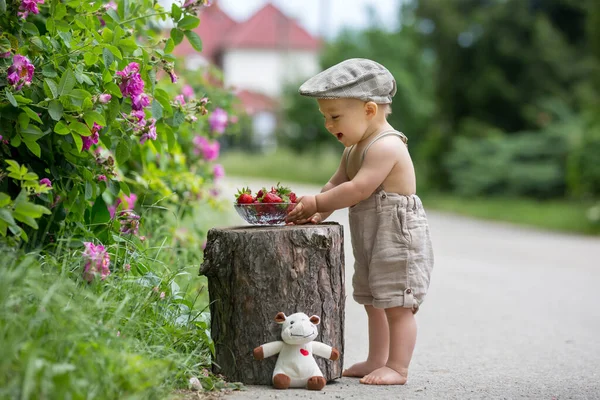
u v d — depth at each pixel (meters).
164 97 5.50
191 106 5.93
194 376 4.66
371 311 5.38
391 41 38.34
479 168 26.25
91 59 5.03
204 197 8.30
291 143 40.72
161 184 7.08
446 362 6.00
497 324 7.85
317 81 5.09
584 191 22.22
